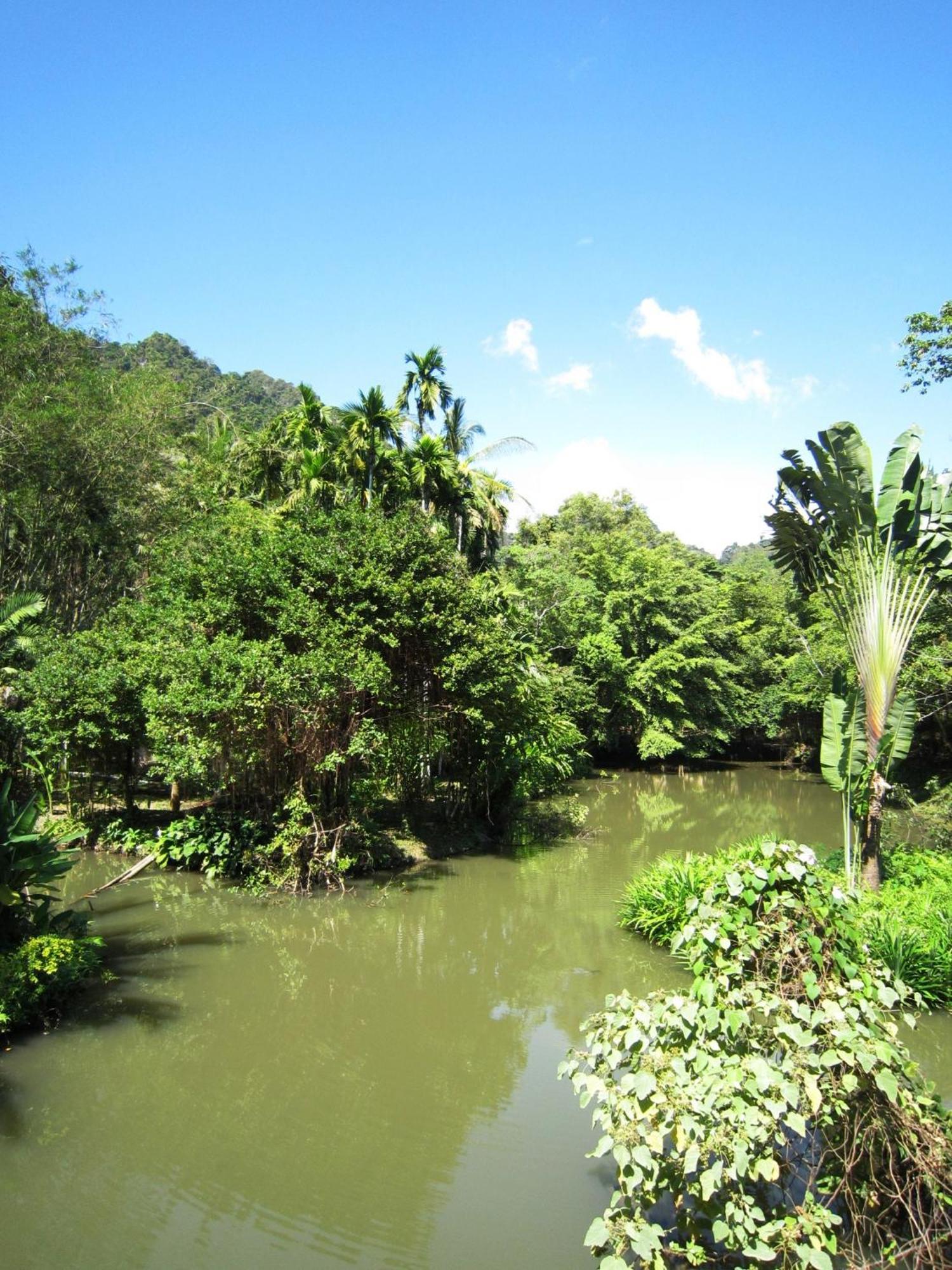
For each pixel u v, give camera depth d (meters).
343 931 12.31
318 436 23.80
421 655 15.86
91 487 19.52
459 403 26.92
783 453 12.18
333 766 13.81
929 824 17.36
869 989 4.78
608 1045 4.80
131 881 14.36
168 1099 7.21
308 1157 6.32
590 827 21.58
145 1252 5.18
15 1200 5.71
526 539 44.50
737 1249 4.29
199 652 13.25
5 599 18.33
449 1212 5.61
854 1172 4.69
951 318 14.65
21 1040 8.18
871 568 11.81
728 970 4.85
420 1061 8.07
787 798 28.36
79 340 20.19
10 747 16.86
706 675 35.25
